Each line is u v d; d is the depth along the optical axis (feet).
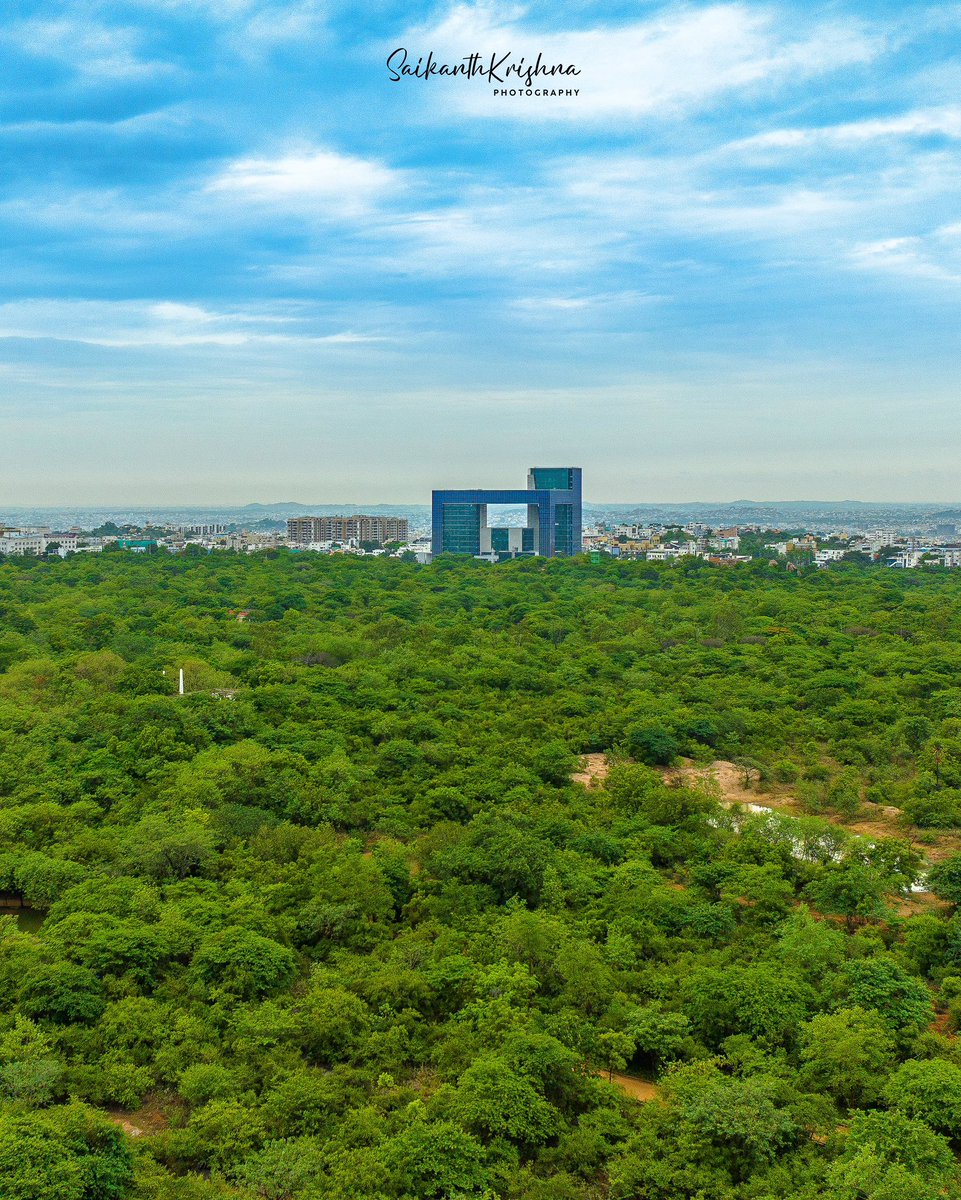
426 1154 138.31
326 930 200.54
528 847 225.35
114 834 239.71
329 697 364.58
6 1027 165.78
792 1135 142.92
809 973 183.62
